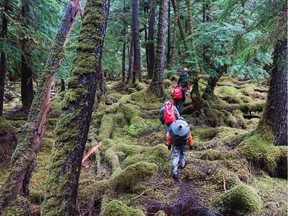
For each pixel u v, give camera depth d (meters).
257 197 4.96
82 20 3.64
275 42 5.57
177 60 17.08
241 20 9.88
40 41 8.91
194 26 13.82
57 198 3.29
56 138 3.48
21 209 4.04
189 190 5.44
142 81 16.53
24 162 4.20
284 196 5.27
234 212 4.85
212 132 9.09
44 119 4.41
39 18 10.59
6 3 8.70
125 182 5.39
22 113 11.66
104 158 7.26
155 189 5.43
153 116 11.34
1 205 4.02
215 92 14.52
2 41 8.52
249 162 6.11
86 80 3.48
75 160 3.43
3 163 7.11
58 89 17.77
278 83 6.38
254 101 13.14
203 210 4.87
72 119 3.43
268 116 6.57
